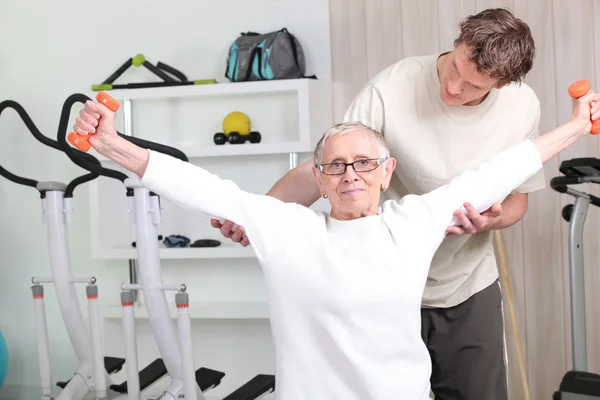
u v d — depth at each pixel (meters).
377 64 3.61
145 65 3.72
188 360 2.46
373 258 1.52
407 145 2.01
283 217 1.58
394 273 1.51
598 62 3.37
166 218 3.97
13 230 4.11
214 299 3.94
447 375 2.19
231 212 1.58
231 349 3.86
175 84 3.69
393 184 2.16
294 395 1.53
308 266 1.52
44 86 4.02
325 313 1.51
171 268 3.97
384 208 1.64
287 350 1.54
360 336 1.50
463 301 2.13
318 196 1.98
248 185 3.87
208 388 2.95
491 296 2.16
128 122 3.77
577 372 2.48
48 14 3.99
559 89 3.40
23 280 4.11
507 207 2.12
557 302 3.45
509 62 1.73
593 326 3.42
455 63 1.80
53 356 4.08
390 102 2.01
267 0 3.73
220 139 3.70
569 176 2.55
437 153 2.01
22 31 4.02
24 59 4.03
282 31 3.58
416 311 1.54
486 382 2.13
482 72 1.75
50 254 2.89
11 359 4.13
